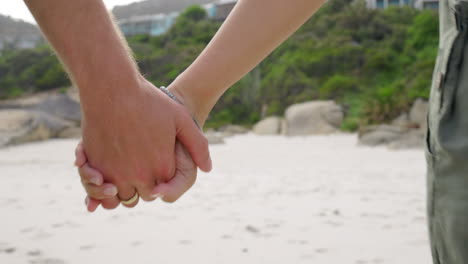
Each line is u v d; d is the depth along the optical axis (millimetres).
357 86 23891
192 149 1243
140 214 3506
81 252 2430
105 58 987
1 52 23891
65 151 12547
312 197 4195
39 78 23000
